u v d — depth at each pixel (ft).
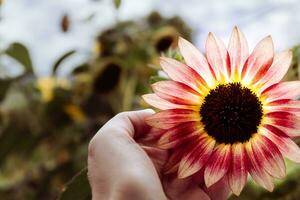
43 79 4.35
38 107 4.34
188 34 4.36
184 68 1.53
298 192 2.39
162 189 1.50
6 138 4.31
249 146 1.52
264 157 1.50
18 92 4.39
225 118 1.52
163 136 1.53
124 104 3.73
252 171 1.50
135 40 4.07
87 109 4.18
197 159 1.53
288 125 1.48
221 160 1.52
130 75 3.88
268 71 1.52
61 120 4.28
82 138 4.22
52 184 4.18
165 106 1.53
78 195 1.95
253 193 2.36
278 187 2.34
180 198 1.62
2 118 4.35
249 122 1.51
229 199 2.38
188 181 1.63
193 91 1.54
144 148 1.60
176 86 1.53
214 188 1.68
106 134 1.51
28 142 4.35
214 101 1.53
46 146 4.33
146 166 1.46
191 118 1.53
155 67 2.09
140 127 1.63
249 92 1.53
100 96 4.09
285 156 1.48
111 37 4.19
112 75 3.93
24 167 4.34
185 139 1.53
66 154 4.22
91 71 4.12
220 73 1.54
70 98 4.25
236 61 1.53
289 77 2.31
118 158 1.45
